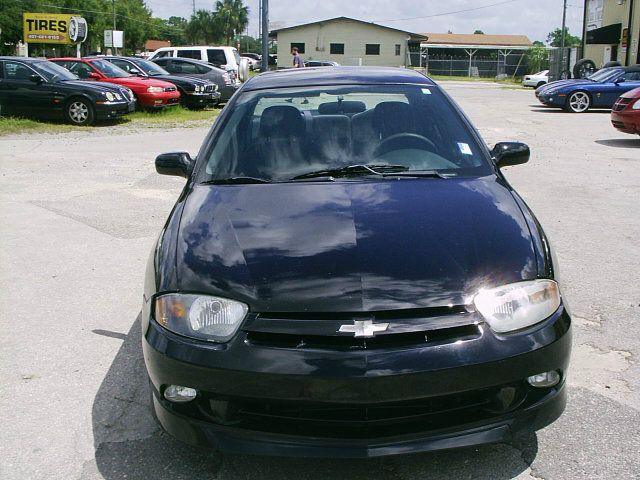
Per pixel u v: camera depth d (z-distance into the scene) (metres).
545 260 2.85
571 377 3.55
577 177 9.09
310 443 2.50
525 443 2.94
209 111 19.83
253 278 2.67
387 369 2.43
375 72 4.55
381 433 2.52
